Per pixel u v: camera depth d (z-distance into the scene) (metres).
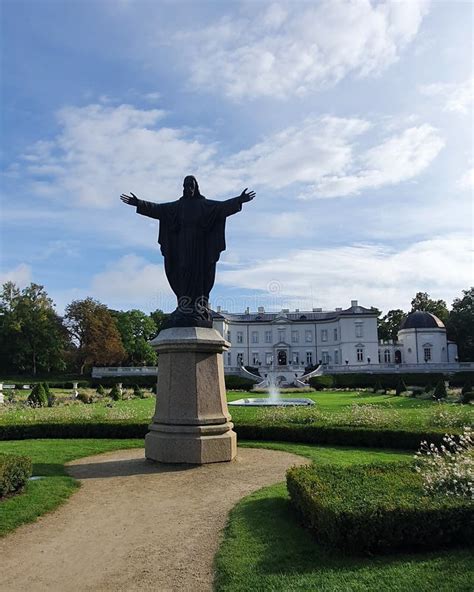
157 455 12.89
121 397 46.62
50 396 39.25
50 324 81.06
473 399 36.78
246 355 104.44
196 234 13.78
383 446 15.77
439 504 6.93
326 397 47.34
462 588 5.61
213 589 6.17
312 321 104.81
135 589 6.24
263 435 17.03
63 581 6.51
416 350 92.94
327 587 5.78
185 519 8.70
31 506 9.19
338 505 6.95
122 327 90.12
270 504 9.02
